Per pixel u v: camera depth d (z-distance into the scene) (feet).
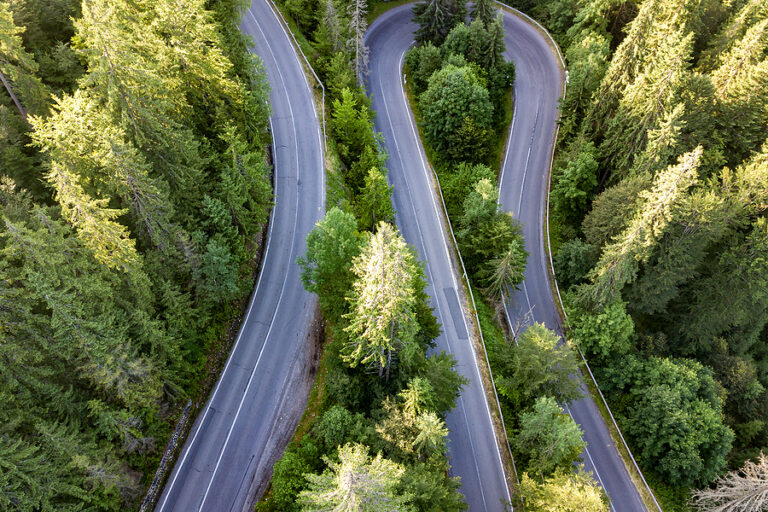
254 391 124.47
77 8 138.41
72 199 81.05
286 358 130.62
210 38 125.80
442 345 147.02
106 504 90.38
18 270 79.30
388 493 71.36
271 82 192.75
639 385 147.64
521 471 126.00
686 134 168.25
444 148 197.16
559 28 252.21
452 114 189.16
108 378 88.28
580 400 153.69
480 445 130.21
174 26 118.52
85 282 84.64
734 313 156.56
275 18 212.64
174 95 117.08
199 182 119.34
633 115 161.48
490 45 208.13
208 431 117.60
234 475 112.27
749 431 150.51
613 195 155.43
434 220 177.37
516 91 230.27
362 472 68.49
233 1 160.66
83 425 90.74
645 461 141.79
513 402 137.28
